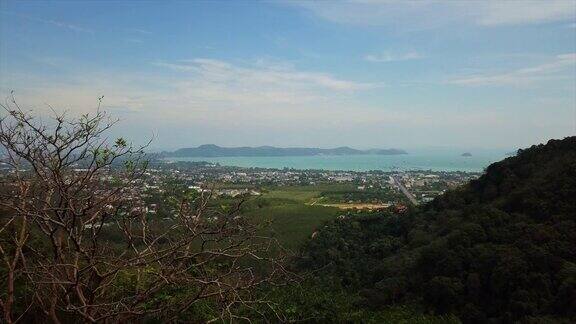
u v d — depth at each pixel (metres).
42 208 3.57
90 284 4.17
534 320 11.35
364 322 7.43
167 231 3.98
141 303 4.75
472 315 13.25
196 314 5.25
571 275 12.09
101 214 3.84
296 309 6.34
